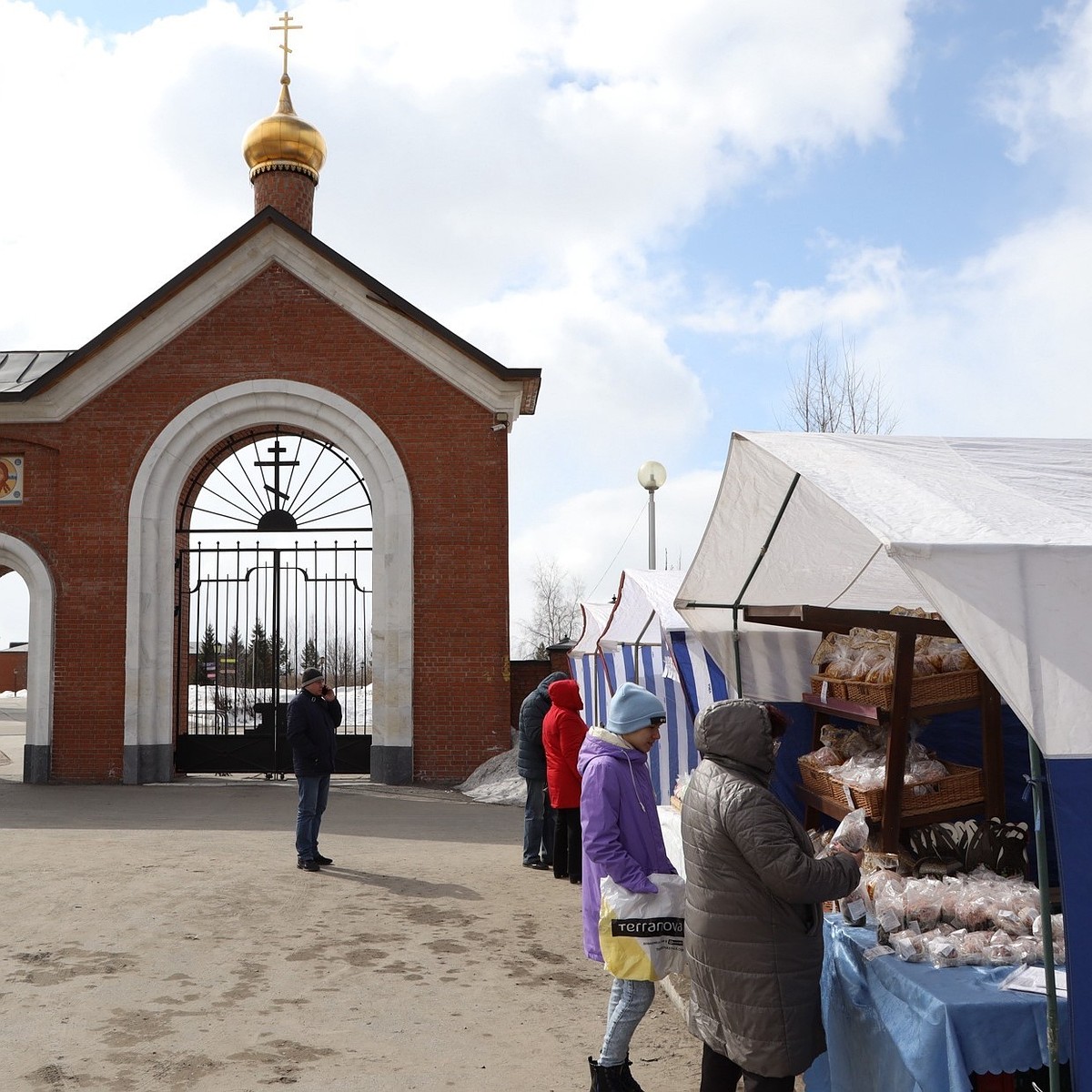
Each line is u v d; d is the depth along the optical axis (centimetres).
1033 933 381
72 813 1270
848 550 553
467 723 1560
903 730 474
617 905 429
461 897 813
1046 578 337
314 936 691
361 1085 463
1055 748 328
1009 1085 344
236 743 1620
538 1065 491
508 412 1598
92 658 1571
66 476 1602
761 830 342
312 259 1625
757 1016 345
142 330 1617
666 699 959
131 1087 457
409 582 1573
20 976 597
